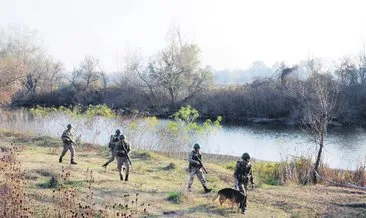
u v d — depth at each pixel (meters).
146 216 11.42
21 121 33.84
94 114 33.00
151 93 62.94
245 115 57.31
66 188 13.28
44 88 71.75
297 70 56.84
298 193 16.02
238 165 13.16
